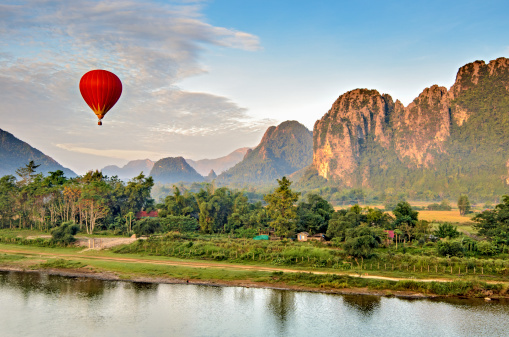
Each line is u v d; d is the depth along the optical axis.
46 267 59.94
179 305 45.31
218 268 58.94
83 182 109.12
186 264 61.75
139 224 84.62
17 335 36.78
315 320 41.38
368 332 38.34
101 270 58.16
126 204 107.12
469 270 56.28
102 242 77.94
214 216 97.50
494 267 55.88
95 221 97.62
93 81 50.56
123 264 60.88
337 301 46.62
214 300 47.09
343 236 80.44
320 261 60.66
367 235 62.34
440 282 50.44
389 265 58.69
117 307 44.47
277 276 54.69
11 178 107.44
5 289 50.09
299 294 49.09
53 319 40.72
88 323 39.84
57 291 49.62
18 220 103.00
